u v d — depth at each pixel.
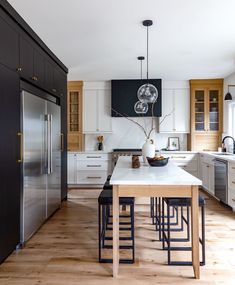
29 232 2.85
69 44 3.48
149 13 2.60
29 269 2.23
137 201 4.45
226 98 4.85
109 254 2.51
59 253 2.54
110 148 6.09
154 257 2.45
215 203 4.43
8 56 2.42
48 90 3.65
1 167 2.25
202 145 5.68
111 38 3.28
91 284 1.99
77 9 2.52
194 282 2.02
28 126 2.78
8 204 2.39
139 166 2.88
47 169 3.39
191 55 3.98
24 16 2.66
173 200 2.31
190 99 5.68
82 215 3.80
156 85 5.59
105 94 5.79
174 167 2.90
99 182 5.70
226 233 3.03
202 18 2.71
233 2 2.39
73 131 5.85
